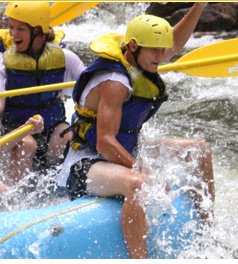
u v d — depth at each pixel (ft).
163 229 32.24
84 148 34.30
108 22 113.70
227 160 53.26
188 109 68.39
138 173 31.63
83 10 50.08
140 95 32.86
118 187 31.53
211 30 104.37
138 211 30.91
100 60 32.71
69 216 31.99
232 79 78.18
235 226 37.91
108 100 31.83
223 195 44.57
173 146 35.06
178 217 32.86
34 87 38.83
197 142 35.06
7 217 32.58
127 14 114.21
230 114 66.23
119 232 31.71
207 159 34.78
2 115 41.11
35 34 39.17
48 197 37.09
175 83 78.43
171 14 108.68
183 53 90.68
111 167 32.24
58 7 49.37
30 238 31.35
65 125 41.91
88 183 33.17
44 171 40.22
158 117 66.23
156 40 31.86
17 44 39.50
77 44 96.84
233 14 104.27
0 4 108.47
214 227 34.73
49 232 31.37
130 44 32.63
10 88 40.68
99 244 31.45
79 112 33.91
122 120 33.40
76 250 31.30
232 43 42.09
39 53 40.27
